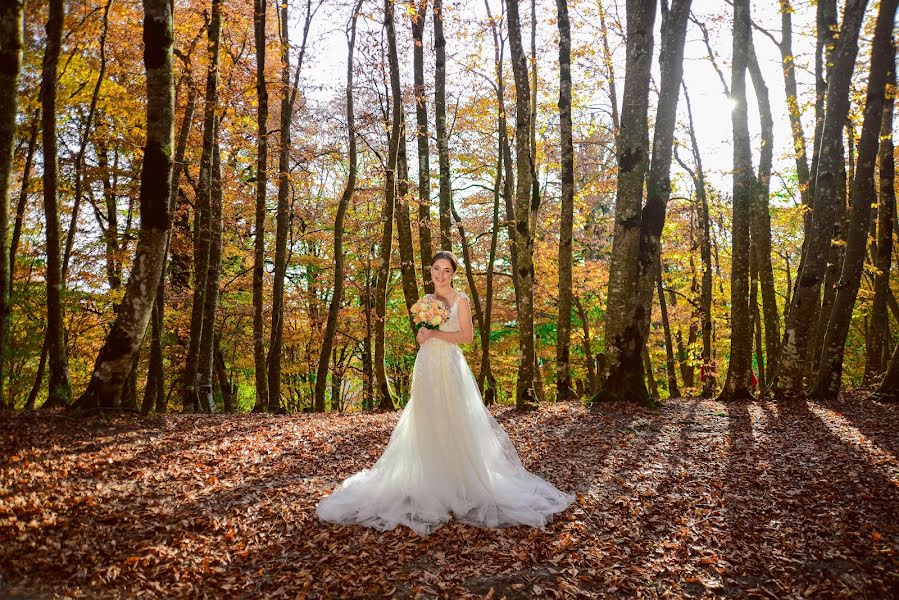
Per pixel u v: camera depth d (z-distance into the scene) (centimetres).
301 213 1783
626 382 1023
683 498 516
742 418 880
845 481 546
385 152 1645
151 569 368
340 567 381
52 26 755
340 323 1922
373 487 482
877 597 356
